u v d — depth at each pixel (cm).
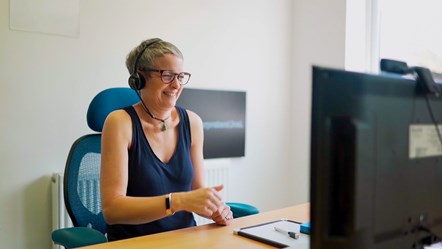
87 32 213
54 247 199
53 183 200
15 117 196
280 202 302
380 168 62
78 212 146
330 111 55
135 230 131
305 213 139
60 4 205
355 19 269
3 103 192
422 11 245
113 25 221
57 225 196
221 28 266
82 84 213
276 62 295
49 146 204
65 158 209
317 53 284
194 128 153
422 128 69
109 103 156
